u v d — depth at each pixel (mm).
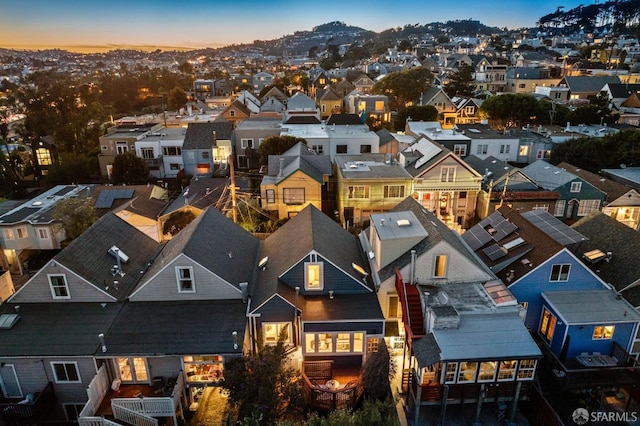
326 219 27891
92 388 17500
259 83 150500
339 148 52094
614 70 111938
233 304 20906
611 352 21109
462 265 21953
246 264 23906
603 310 21281
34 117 67438
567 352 20969
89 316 19984
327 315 20156
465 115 78062
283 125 60344
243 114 77500
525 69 105500
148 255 25219
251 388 16922
